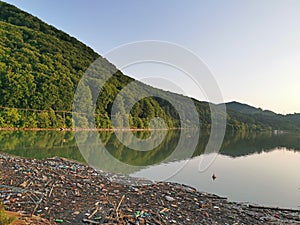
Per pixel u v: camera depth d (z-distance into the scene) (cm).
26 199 715
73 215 639
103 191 889
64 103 4244
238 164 1852
